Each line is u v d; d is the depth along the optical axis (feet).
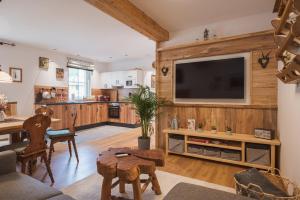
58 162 10.48
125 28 12.93
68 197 4.54
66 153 12.07
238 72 10.64
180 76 12.54
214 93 11.39
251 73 10.44
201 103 11.93
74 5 9.64
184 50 12.43
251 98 10.45
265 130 9.47
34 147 7.45
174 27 12.33
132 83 22.94
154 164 6.37
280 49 5.17
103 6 8.56
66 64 21.30
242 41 10.62
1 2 9.29
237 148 9.88
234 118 11.00
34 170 9.25
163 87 13.32
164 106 13.23
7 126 7.86
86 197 6.97
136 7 9.72
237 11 10.17
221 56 11.29
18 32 13.73
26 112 17.57
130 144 14.33
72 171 9.27
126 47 18.15
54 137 10.00
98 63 25.50
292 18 4.14
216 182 8.25
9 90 16.47
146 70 23.52
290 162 6.84
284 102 8.02
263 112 10.22
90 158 11.20
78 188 7.61
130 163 6.07
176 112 12.85
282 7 5.12
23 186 4.82
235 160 9.96
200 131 11.41
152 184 7.13
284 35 4.65
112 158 6.40
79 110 20.11
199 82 11.87
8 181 5.06
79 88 23.26
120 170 5.62
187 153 11.27
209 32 11.77
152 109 12.00
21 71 17.21
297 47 4.36
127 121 22.20
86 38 15.20
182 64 12.46
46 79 19.31
